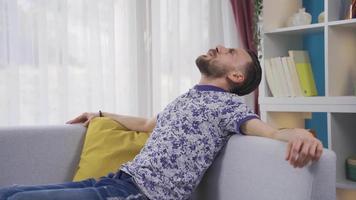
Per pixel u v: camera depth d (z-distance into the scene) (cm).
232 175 152
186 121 162
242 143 149
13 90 233
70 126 204
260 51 283
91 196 146
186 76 304
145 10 287
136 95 281
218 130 160
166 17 294
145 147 169
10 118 232
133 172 158
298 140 127
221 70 175
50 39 245
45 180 193
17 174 187
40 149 194
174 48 298
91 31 259
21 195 139
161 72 294
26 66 238
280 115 288
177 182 155
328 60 251
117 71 276
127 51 278
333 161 130
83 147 201
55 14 245
